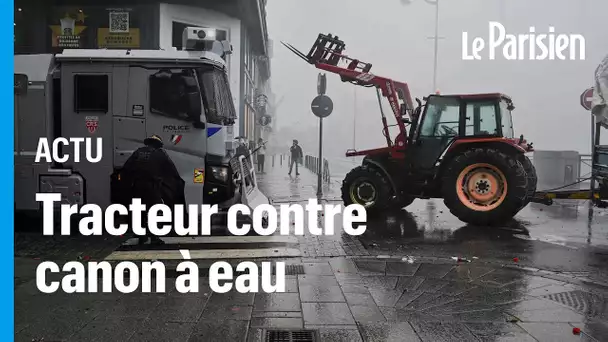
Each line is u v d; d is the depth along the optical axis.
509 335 4.15
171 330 4.28
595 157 9.53
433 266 6.42
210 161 8.64
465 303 4.97
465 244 7.80
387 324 4.40
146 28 17.50
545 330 4.26
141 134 8.61
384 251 7.32
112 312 4.74
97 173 8.64
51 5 17.28
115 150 8.60
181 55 8.56
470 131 9.87
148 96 8.57
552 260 6.76
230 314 4.68
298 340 4.07
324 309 4.80
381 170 10.35
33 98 8.57
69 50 8.62
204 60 8.55
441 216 10.66
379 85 10.55
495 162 9.06
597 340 4.05
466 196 9.34
